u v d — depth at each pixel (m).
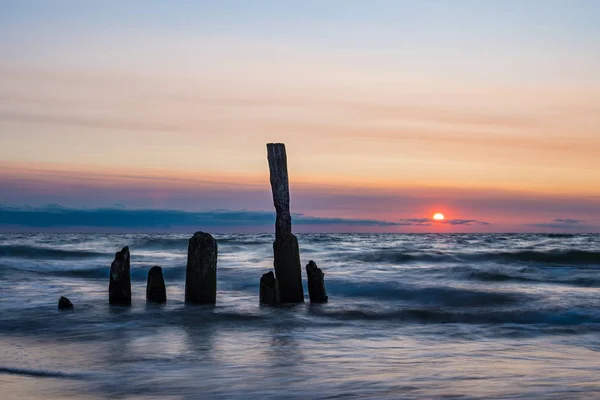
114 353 13.04
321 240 79.25
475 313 18.62
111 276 19.70
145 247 53.44
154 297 20.30
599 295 21.84
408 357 12.59
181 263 34.97
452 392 9.02
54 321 16.83
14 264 33.19
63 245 56.56
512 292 22.22
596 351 13.48
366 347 13.80
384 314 18.48
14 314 17.91
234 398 9.04
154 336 15.04
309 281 21.09
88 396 9.33
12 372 11.16
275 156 20.03
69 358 12.52
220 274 29.27
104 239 74.81
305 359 12.37
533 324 17.12
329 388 9.55
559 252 39.91
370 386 9.62
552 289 23.73
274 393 9.28
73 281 27.39
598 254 38.53
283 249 20.30
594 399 8.43
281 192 20.14
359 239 88.25
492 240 84.00
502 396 8.69
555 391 8.98
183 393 9.45
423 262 38.00
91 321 16.89
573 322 17.45
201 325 16.56
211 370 11.28
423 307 20.08
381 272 30.17
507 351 13.38
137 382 10.27
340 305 20.28
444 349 13.59
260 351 13.28
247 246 53.56
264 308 19.30
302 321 17.31
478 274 27.89
